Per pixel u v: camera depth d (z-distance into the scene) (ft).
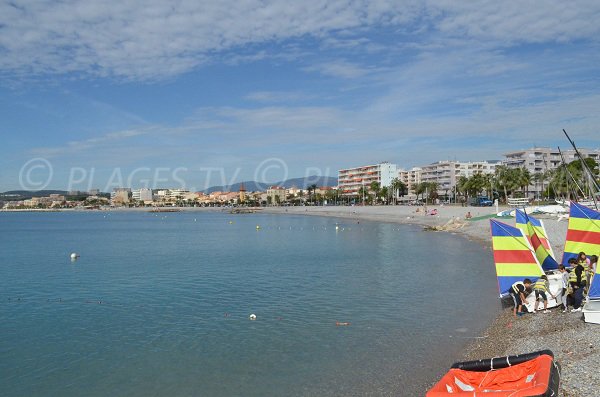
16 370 65.00
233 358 68.13
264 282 126.21
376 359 66.28
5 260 186.19
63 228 448.65
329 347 71.92
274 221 526.16
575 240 93.97
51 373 63.87
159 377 61.93
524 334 69.87
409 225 379.96
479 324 81.10
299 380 59.82
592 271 79.46
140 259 184.55
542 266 95.76
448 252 187.62
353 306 96.89
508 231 91.50
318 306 97.55
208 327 83.87
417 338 74.95
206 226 448.65
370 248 210.59
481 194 618.85
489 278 124.88
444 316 87.35
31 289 122.11
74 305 102.89
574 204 94.27
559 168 410.11
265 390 57.26
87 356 70.13
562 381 48.83
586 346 58.34
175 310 96.68
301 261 169.27
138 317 91.66
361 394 55.16
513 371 45.85
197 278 135.13
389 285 118.32
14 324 87.92
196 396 56.18
